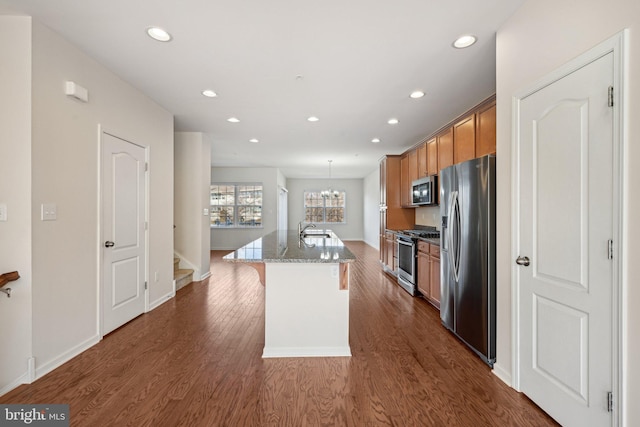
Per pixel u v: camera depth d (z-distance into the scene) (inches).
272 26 81.7
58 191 87.1
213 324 121.6
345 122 168.1
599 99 53.9
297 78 113.4
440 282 128.5
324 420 65.9
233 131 189.6
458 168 107.6
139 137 126.6
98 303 103.7
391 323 124.8
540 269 68.7
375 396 74.7
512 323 77.9
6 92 78.0
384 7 74.1
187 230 195.3
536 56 69.2
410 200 206.1
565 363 62.1
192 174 193.2
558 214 63.3
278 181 355.3
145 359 92.7
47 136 83.2
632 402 49.3
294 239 142.8
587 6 56.1
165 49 93.8
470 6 74.0
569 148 60.4
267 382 80.7
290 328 96.4
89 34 86.1
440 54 96.5
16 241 78.5
